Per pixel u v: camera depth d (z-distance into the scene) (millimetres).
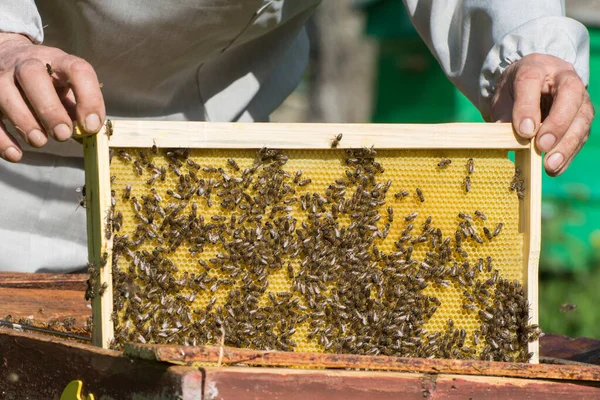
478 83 7527
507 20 7238
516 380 4902
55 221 10078
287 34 10203
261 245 5965
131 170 5863
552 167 6547
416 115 27672
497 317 6207
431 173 6258
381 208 6207
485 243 6328
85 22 8320
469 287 6254
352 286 6039
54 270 10203
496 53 7141
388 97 28469
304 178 6090
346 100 32781
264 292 6008
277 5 9023
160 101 9625
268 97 10789
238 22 8883
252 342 5922
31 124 5789
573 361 6441
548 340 7828
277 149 6027
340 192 6059
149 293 5758
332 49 32594
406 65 27641
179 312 5820
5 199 9625
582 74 7172
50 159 9758
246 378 4453
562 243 23188
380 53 28375
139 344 4570
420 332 6125
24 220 9836
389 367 4824
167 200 5926
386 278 6145
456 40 7914
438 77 26891
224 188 5965
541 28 6996
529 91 6266
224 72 9969
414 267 6195
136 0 8156
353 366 4785
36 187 9805
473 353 6223
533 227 6242
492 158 6336
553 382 4973
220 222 5961
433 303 6199
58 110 5602
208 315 5879
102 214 5648
